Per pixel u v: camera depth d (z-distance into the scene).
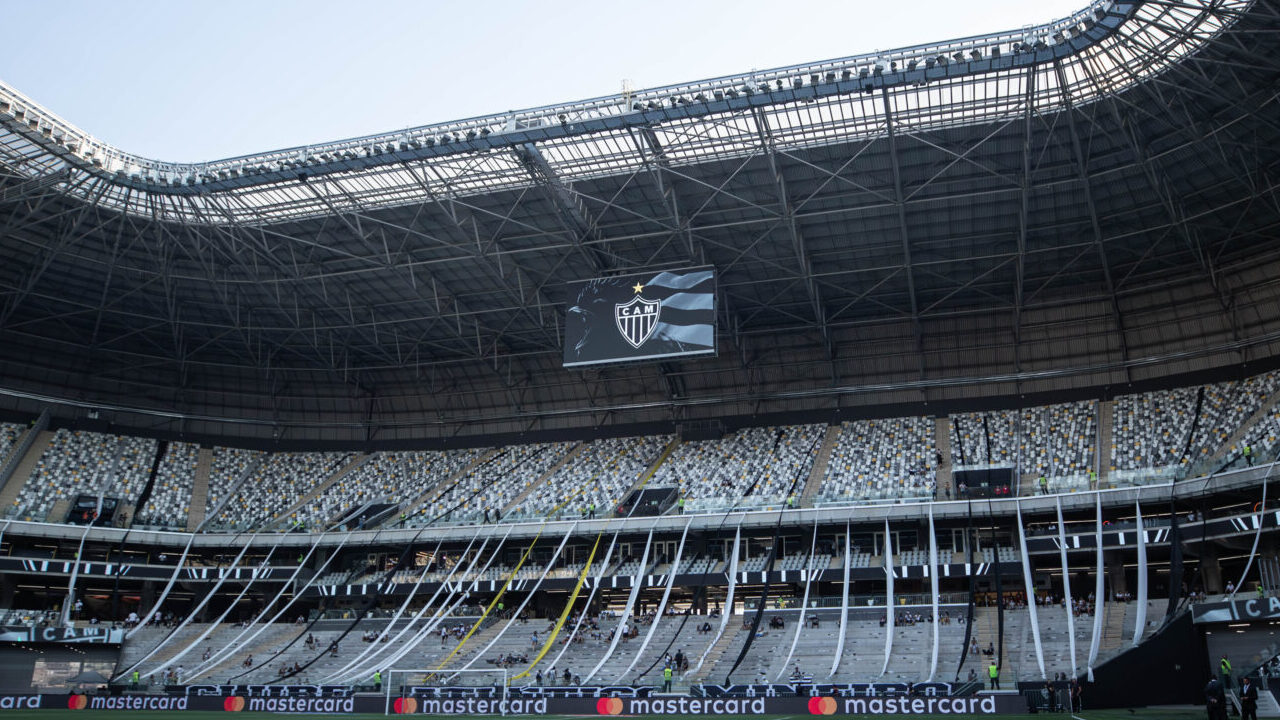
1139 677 43.88
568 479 74.94
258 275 65.75
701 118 47.94
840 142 49.47
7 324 72.88
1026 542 56.34
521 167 52.62
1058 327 67.31
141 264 65.44
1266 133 47.94
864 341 71.62
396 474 80.44
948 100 46.62
